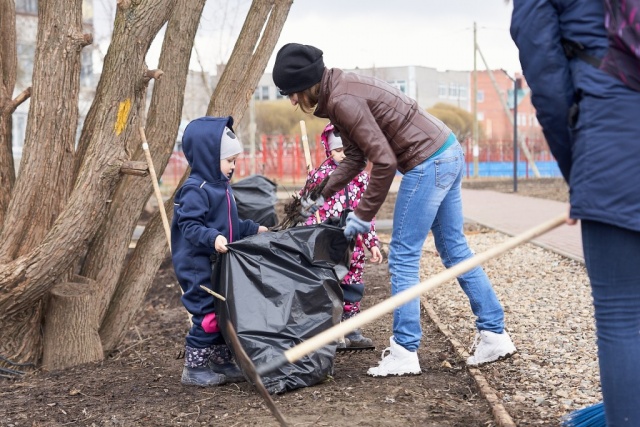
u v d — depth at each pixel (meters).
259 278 4.61
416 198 4.63
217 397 4.66
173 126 6.39
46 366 5.84
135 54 5.43
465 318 6.74
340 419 4.06
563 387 4.54
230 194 5.05
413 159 4.61
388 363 4.89
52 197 5.70
